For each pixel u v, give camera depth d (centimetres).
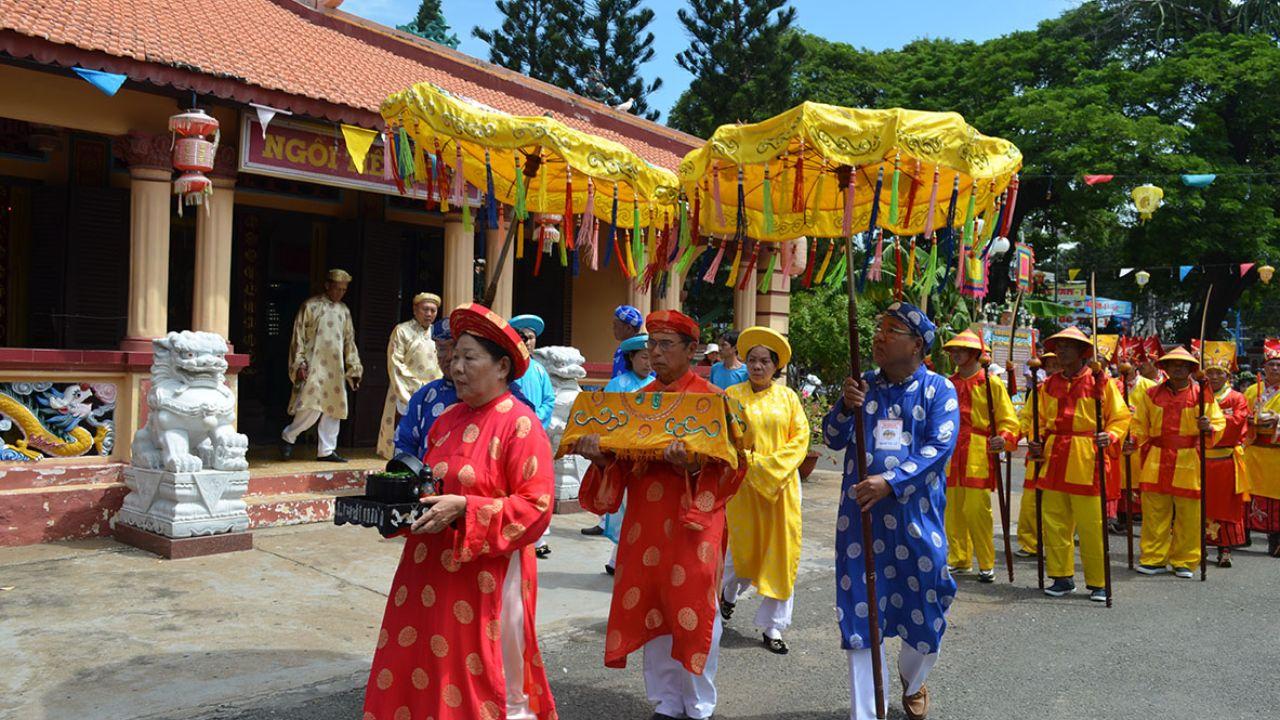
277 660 489
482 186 579
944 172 492
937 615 434
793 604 676
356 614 576
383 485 317
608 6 2780
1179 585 807
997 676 533
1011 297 2136
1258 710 486
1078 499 724
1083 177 1197
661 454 412
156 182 807
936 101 3150
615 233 517
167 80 739
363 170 924
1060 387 746
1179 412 846
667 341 444
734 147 443
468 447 338
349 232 1128
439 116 461
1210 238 2745
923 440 441
